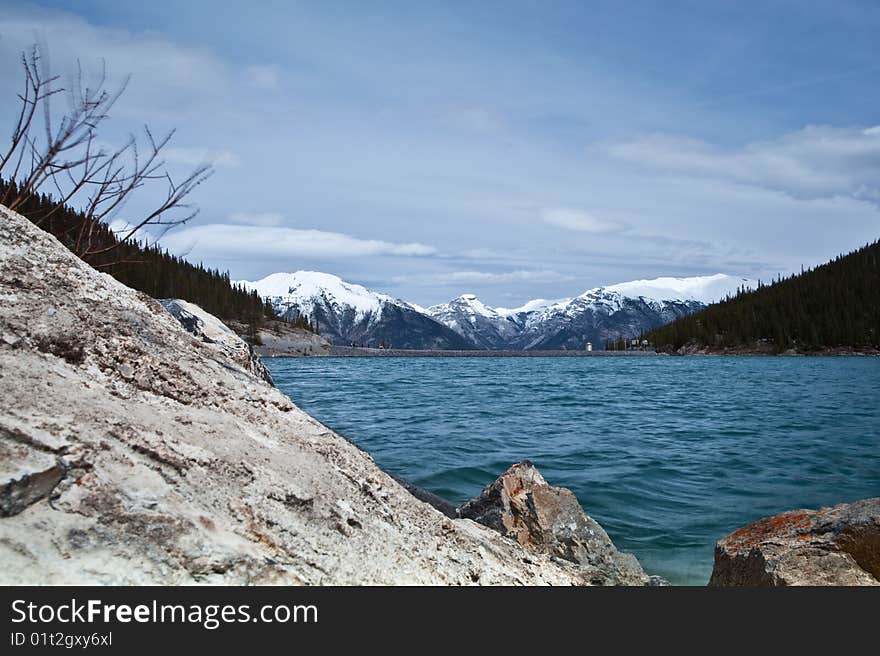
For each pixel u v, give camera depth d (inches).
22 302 156.1
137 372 163.6
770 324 7071.9
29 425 118.8
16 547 103.0
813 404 1258.6
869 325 6624.0
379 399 1165.1
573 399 1298.0
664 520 404.8
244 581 120.0
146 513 117.3
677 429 833.5
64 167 186.4
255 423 178.4
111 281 196.2
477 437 705.0
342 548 146.3
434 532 192.9
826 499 456.8
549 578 231.9
